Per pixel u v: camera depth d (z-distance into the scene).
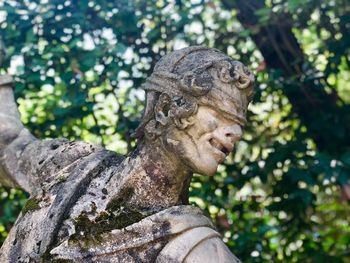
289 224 5.22
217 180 5.08
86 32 4.63
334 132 5.08
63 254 2.11
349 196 6.46
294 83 4.93
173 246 2.09
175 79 2.23
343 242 6.38
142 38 4.85
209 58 2.25
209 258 2.09
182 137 2.21
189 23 4.89
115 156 2.40
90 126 4.70
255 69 5.09
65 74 4.34
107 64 4.52
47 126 4.59
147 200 2.25
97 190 2.26
